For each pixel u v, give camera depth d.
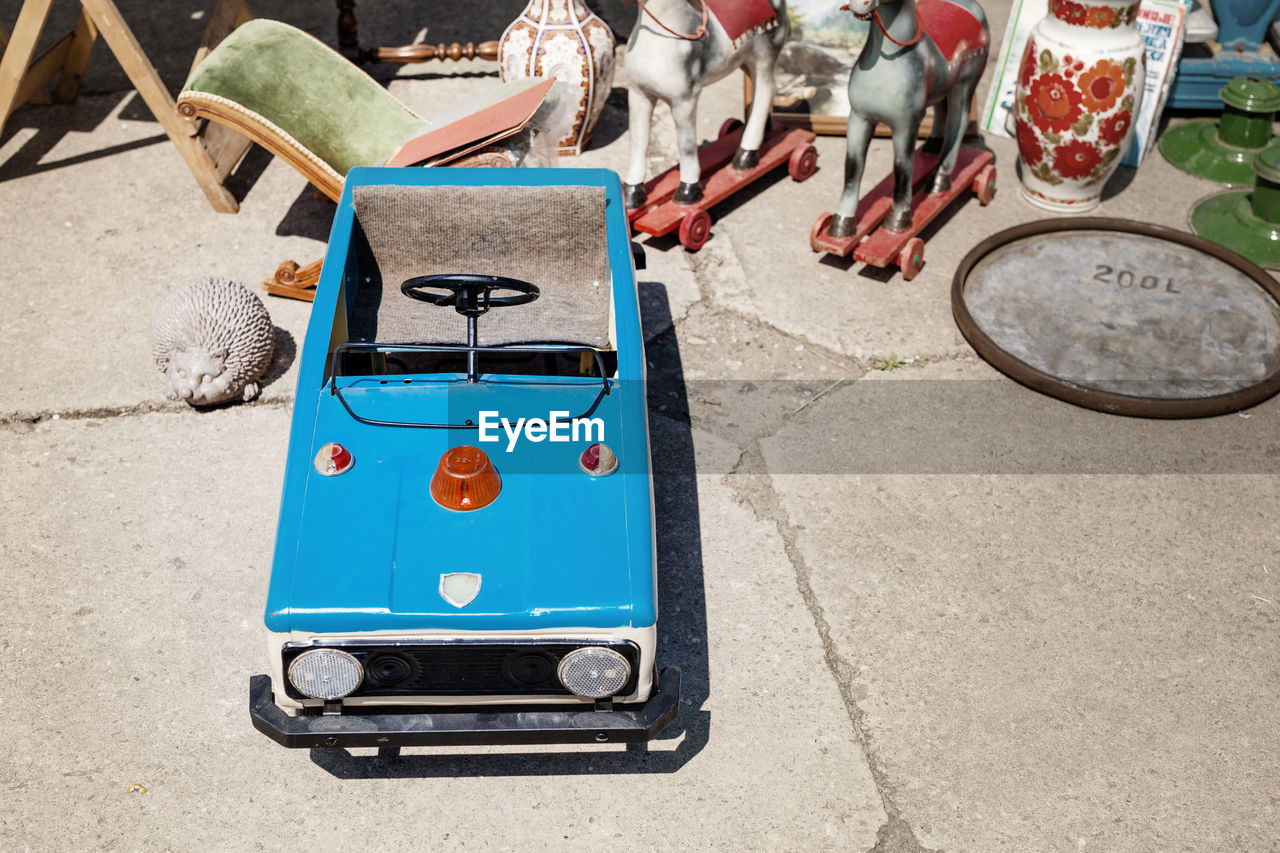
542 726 2.90
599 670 2.84
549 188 4.04
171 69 7.36
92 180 6.20
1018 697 3.63
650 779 3.36
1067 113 5.65
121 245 5.67
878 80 4.93
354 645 2.78
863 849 3.19
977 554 4.14
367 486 3.05
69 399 4.68
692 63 5.19
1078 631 3.86
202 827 3.18
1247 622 3.91
